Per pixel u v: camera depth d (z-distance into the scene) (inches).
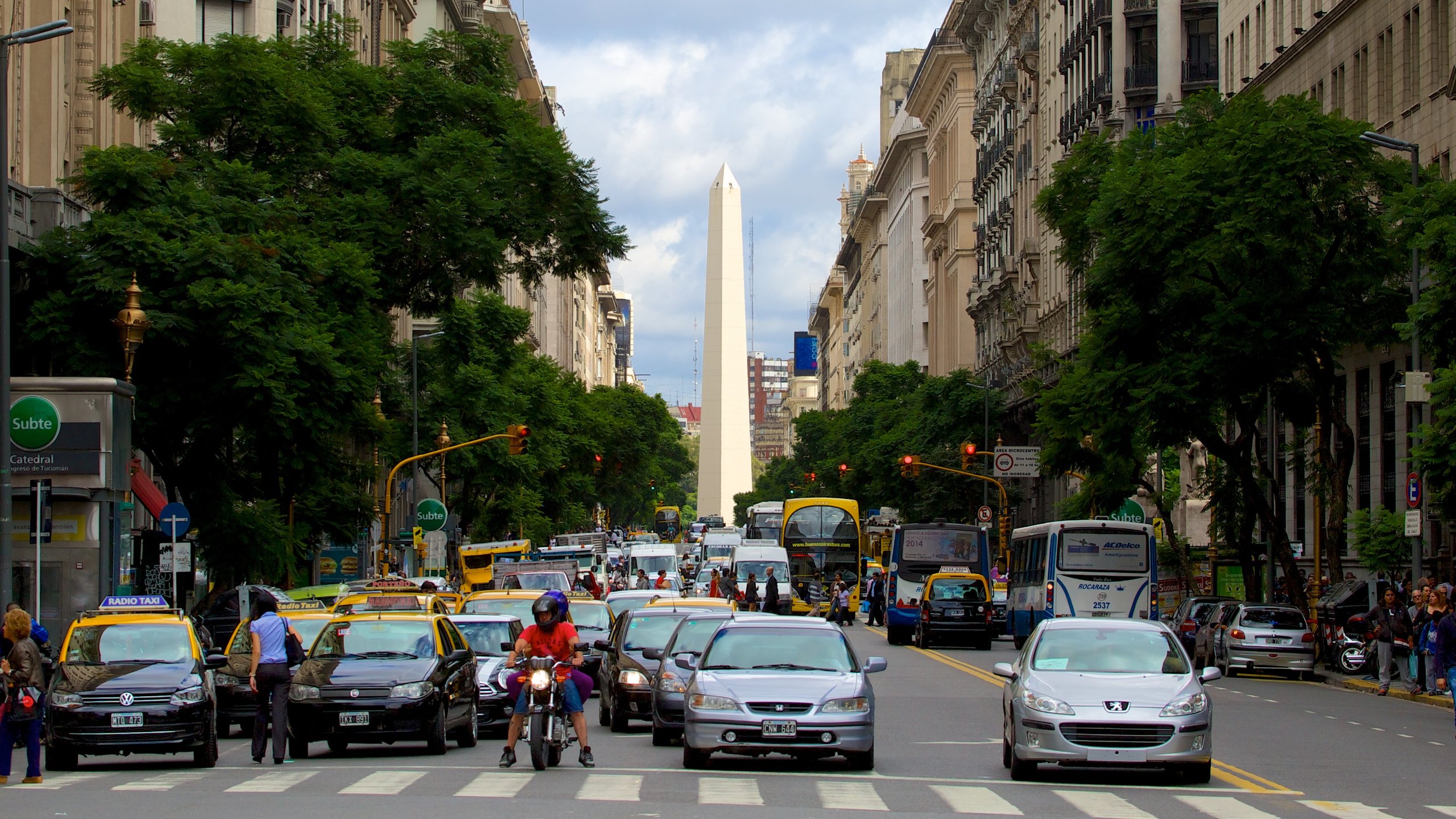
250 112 1721.2
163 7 2503.7
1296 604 1759.4
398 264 1845.5
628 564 3651.6
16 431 1357.0
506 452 2920.8
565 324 6712.6
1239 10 2618.1
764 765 824.9
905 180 6284.5
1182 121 1784.0
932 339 5585.6
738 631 835.4
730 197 6658.5
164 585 1551.4
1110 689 745.6
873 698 804.6
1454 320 1243.8
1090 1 3221.0
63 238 1446.9
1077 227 1887.3
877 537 3230.8
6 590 1104.8
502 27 4972.9
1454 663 1077.8
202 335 1434.5
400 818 609.0
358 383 1555.1
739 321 6678.2
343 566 2571.4
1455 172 1823.3
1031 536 2020.2
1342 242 1609.3
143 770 840.3
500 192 1904.5
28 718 762.2
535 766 790.5
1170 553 2281.0
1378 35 2050.9
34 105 1798.7
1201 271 1604.3
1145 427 1712.6
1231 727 1077.1
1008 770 808.9
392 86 1956.2
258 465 1663.4
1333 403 1707.7
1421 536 1449.3
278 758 853.2
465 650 980.6
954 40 5128.0
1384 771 828.6
